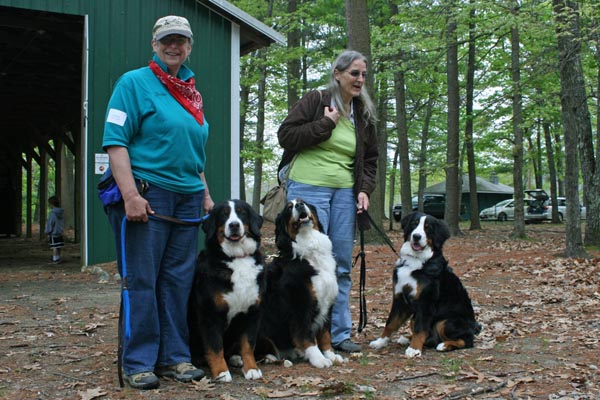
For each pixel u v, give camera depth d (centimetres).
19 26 950
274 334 400
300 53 1730
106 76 880
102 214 886
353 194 441
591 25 1020
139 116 338
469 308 447
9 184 1977
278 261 399
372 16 1997
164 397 320
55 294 697
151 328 341
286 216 390
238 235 340
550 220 3031
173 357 357
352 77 419
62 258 1188
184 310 362
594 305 615
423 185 2684
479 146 2091
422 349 438
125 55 897
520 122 1641
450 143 1752
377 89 2009
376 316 578
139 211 325
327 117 411
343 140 429
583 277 800
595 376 361
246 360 360
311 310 389
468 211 3628
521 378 352
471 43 1597
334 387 326
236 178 1002
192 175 361
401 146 1858
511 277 847
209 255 354
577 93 1222
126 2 894
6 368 386
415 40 1391
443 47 1409
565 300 655
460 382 350
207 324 352
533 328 511
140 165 340
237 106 998
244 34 1039
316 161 427
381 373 371
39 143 1725
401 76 1816
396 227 2188
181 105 354
